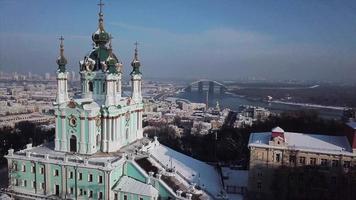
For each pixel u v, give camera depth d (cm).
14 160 9794
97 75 10212
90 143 9662
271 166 10169
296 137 10750
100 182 8975
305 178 9938
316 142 10350
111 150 9975
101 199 8981
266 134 11231
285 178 10031
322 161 9850
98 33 10544
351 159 9619
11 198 9550
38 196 9512
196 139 18025
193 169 11044
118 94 10519
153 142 11681
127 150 10325
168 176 9450
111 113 9869
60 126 9925
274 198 10169
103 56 10462
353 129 9856
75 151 9894
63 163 9194
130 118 11081
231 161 14862
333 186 9812
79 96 10681
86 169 9050
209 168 12019
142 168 9438
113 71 9962
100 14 10531
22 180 9800
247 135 17300
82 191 9194
